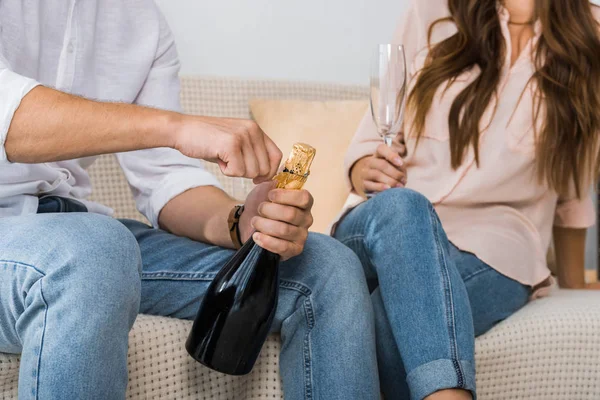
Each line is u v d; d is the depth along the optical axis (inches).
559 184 68.0
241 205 53.1
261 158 43.5
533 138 67.4
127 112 41.8
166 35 61.6
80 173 56.6
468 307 50.9
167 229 57.3
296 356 49.2
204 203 55.2
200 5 95.0
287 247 46.0
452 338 49.1
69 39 54.9
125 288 38.5
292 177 45.7
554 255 83.1
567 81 67.8
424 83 69.8
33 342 36.8
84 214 41.0
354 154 71.2
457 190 67.7
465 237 65.2
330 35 102.3
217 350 45.3
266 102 86.7
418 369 48.9
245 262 46.3
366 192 63.5
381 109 61.2
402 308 50.7
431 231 52.4
